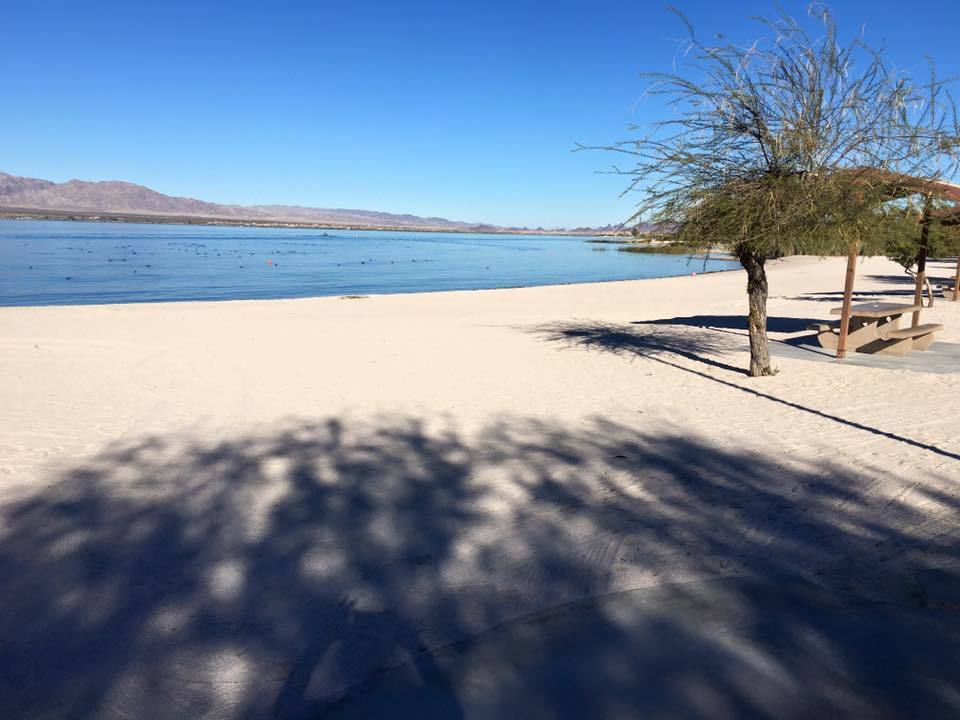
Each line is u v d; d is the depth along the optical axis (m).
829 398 8.48
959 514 4.81
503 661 3.08
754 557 4.16
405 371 10.54
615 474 5.66
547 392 9.02
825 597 3.69
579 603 3.61
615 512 4.85
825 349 12.23
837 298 24.62
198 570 3.98
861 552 4.23
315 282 35.78
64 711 2.73
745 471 5.71
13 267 39.00
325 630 3.35
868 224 8.55
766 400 8.44
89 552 4.21
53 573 3.93
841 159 8.57
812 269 44.78
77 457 6.10
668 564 4.06
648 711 2.74
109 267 41.12
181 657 3.11
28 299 24.97
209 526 4.62
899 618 3.48
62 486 5.36
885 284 31.58
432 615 3.49
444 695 2.84
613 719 2.69
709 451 6.30
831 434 6.83
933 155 8.17
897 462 5.91
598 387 9.32
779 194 8.52
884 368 10.35
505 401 8.48
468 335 14.88
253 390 9.07
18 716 2.70
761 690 2.88
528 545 4.32
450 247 98.38
